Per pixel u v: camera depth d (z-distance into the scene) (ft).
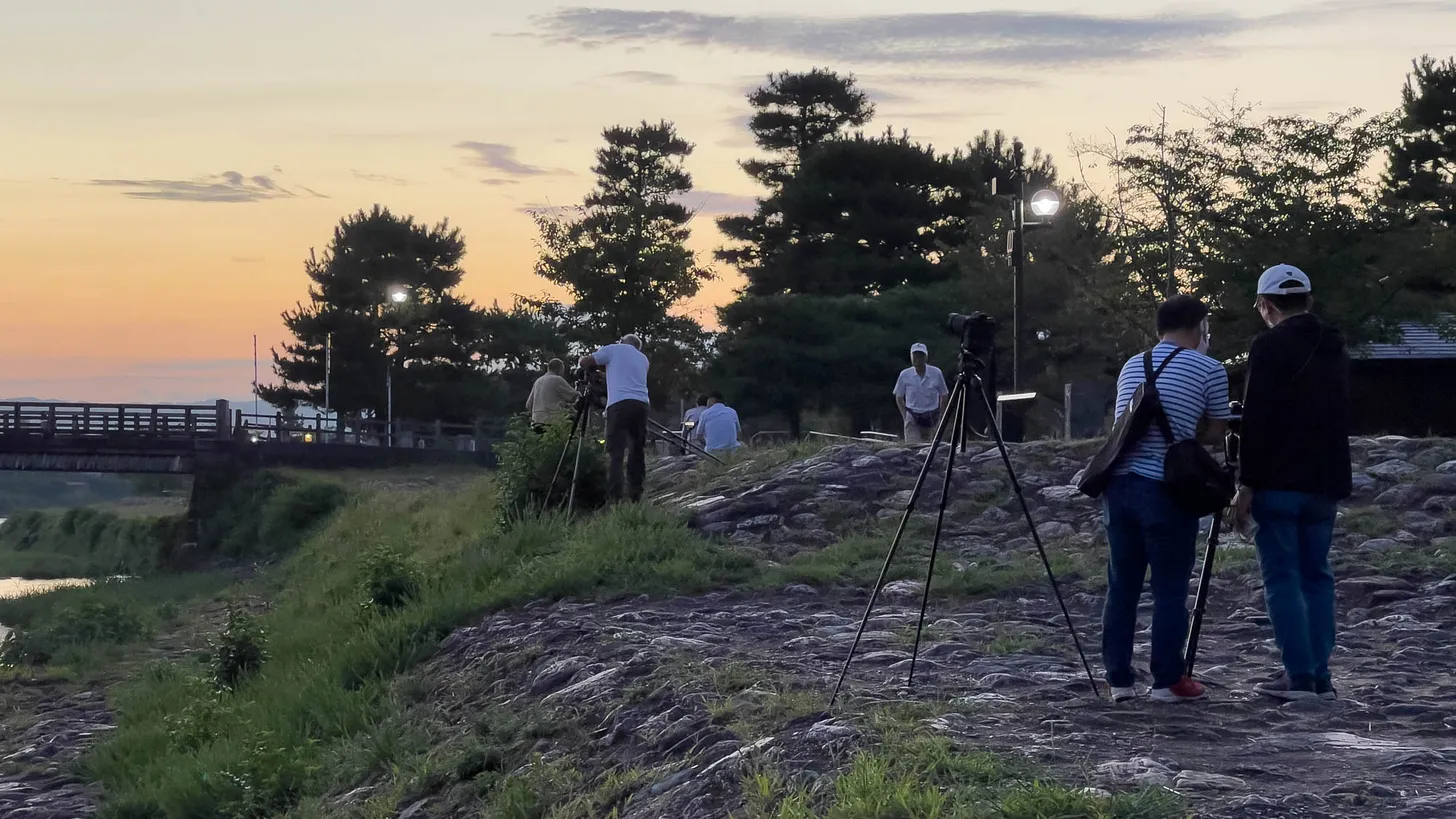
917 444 54.13
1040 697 20.71
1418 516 40.06
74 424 160.15
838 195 190.60
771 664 24.49
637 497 50.06
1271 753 16.66
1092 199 143.43
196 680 45.83
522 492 51.31
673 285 195.21
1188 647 22.27
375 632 38.68
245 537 132.16
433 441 189.16
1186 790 14.51
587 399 49.88
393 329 240.94
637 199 210.59
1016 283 69.97
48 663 62.28
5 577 176.55
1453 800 14.16
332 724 32.65
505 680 29.73
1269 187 100.73
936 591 34.53
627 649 27.50
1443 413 111.24
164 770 34.94
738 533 43.88
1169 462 19.43
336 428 181.88
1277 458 19.97
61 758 41.98
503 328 237.45
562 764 22.25
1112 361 141.59
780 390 167.22
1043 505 44.65
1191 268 102.78
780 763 16.79
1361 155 101.04
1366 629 29.45
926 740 16.20
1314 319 20.25
